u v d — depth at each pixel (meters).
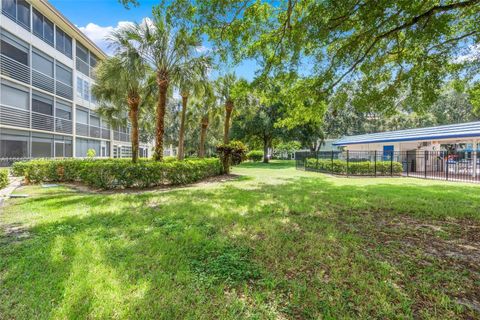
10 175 11.53
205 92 12.88
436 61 5.60
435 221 4.63
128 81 9.68
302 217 4.83
